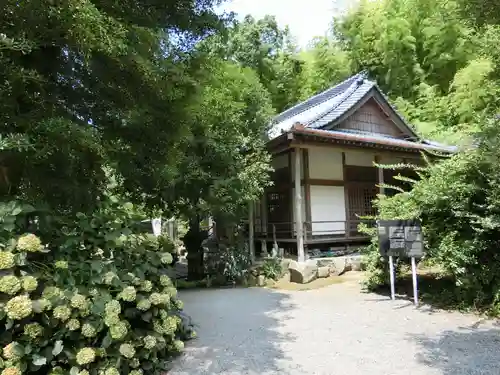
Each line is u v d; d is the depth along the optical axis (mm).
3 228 2316
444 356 3348
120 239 3199
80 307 2473
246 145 8234
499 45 5879
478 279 4910
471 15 3666
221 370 3207
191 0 3600
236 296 6766
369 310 5188
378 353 3484
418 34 16922
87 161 2994
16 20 2328
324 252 9531
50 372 2369
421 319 4609
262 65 16375
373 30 17469
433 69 16562
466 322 4418
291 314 5207
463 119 13477
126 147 3523
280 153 10117
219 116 6543
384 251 5785
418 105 16453
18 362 2148
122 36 2602
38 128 2465
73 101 3168
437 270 6648
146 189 4379
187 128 3887
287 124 11570
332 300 6055
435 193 5352
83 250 2943
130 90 3090
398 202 6211
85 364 2480
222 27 4047
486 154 4996
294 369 3182
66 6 2227
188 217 6742
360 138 8836
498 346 3559
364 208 10656
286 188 10203
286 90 18875
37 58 2809
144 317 3062
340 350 3611
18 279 2223
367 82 12305
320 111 11367
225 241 10125
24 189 2846
